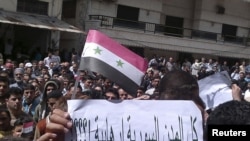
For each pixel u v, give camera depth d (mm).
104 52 3623
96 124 2670
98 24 23797
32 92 7102
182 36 29406
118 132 2699
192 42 29125
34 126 4270
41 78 9453
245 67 23312
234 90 4035
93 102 2678
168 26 28578
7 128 4273
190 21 31203
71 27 21953
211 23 31156
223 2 31562
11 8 20875
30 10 21578
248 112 1681
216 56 30734
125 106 2723
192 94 2744
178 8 30547
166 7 29906
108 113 2697
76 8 24781
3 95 5398
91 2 24500
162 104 2738
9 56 20469
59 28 21078
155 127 2730
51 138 2369
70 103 2646
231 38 31875
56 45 22391
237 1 32219
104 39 3652
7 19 19594
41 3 21953
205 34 30609
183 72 2787
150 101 2742
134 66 3691
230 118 1686
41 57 20844
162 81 2811
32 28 22562
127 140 2711
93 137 2656
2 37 21891
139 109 2736
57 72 12898
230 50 31359
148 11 27641
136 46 26172
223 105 1757
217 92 4547
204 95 4578
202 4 30625
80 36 23781
